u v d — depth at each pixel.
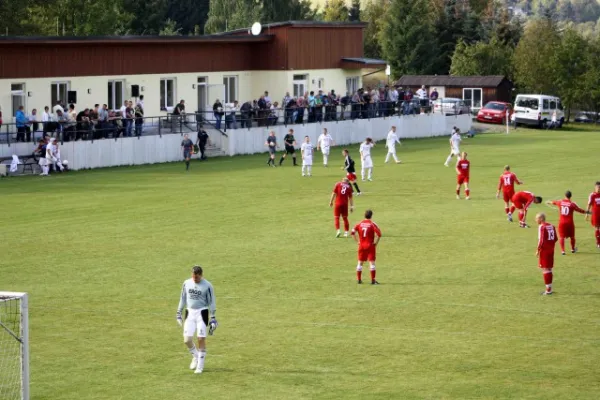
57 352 29.02
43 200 57.53
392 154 77.44
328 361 28.12
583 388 25.73
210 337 30.58
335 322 32.31
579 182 65.44
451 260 41.59
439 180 66.69
